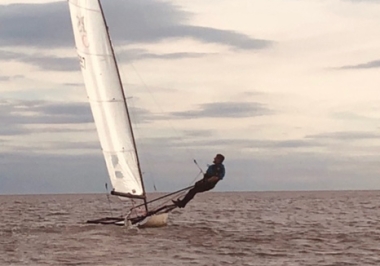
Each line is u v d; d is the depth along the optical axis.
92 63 33.44
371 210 66.38
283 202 101.62
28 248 27.59
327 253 26.73
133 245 28.41
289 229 37.75
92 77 33.53
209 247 28.09
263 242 30.28
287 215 54.38
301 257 25.53
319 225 41.53
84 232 34.19
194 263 23.73
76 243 29.25
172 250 26.94
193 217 49.19
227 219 47.12
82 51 33.53
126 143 33.62
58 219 48.28
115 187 33.84
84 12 33.28
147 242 29.52
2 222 44.25
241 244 29.31
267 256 25.67
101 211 66.25
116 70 33.59
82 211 65.62
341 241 31.16
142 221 34.00
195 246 28.30
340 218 50.03
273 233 34.81
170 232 33.75
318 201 108.12
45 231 35.41
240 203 95.06
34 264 23.41
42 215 55.31
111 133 33.59
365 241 31.25
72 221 45.06
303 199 126.88
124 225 34.16
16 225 40.56
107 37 33.44
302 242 30.50
